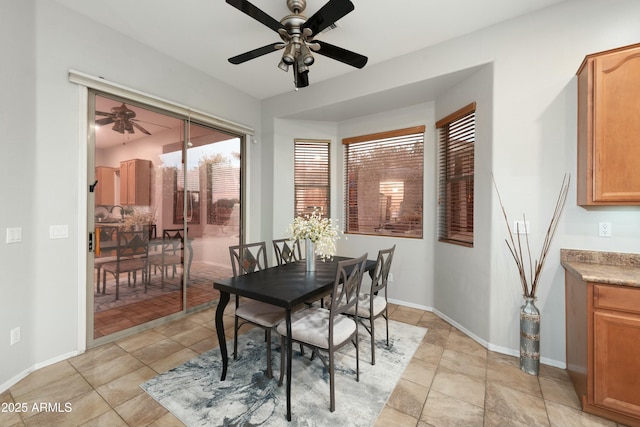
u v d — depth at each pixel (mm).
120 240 2643
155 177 2914
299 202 4129
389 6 2197
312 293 1844
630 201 1770
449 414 1685
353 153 4070
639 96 1735
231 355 2350
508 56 2359
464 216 2898
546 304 2236
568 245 2154
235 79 3492
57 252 2197
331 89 3453
